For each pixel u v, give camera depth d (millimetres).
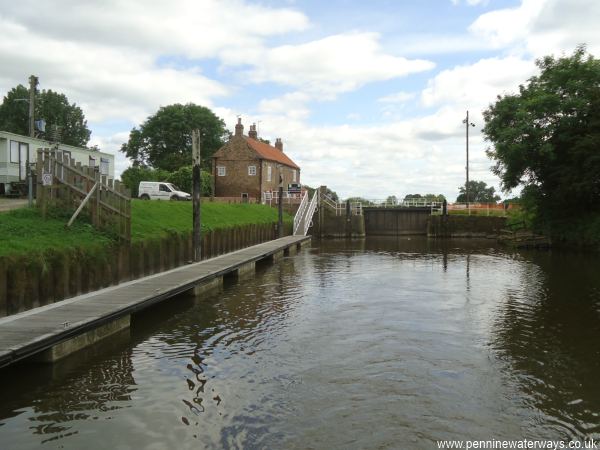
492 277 21547
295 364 9859
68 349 9969
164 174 56125
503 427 7320
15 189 26469
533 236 36875
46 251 12055
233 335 11906
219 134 78500
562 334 12117
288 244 32719
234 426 7242
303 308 14945
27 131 74938
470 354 10570
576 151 32750
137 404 7906
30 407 7738
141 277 16562
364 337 11789
